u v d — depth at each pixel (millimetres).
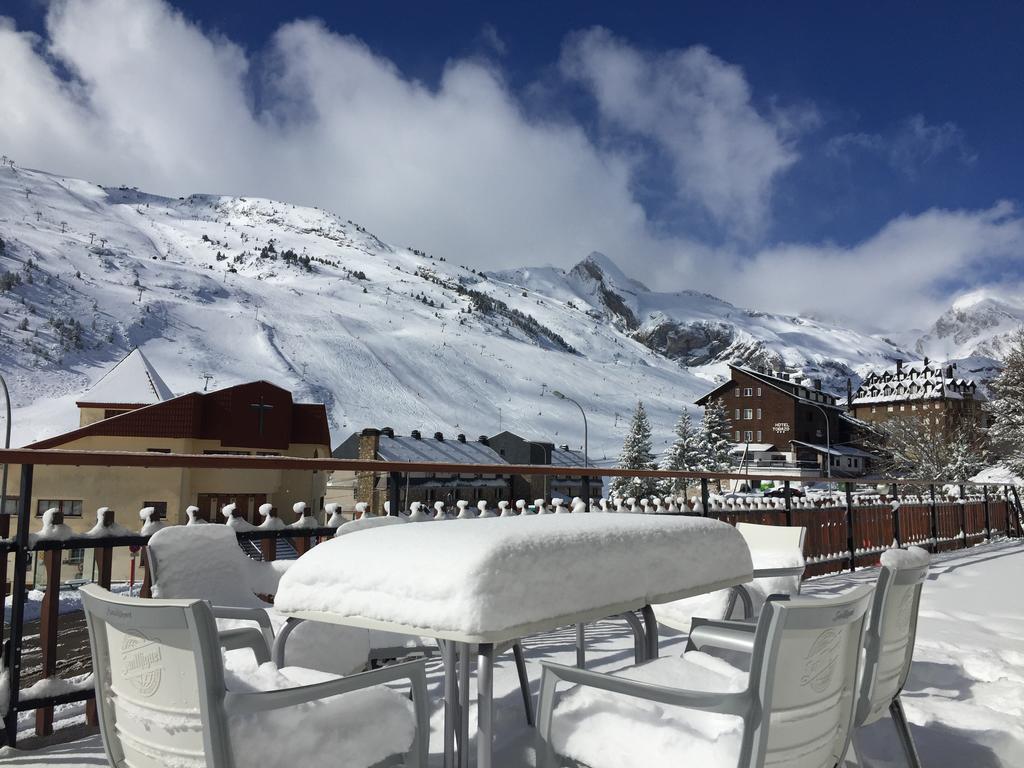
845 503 8273
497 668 3207
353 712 1628
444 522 2299
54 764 2182
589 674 1741
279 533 2996
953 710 3078
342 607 1901
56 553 2482
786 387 92750
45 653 2451
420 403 183875
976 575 7445
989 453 46094
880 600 2102
